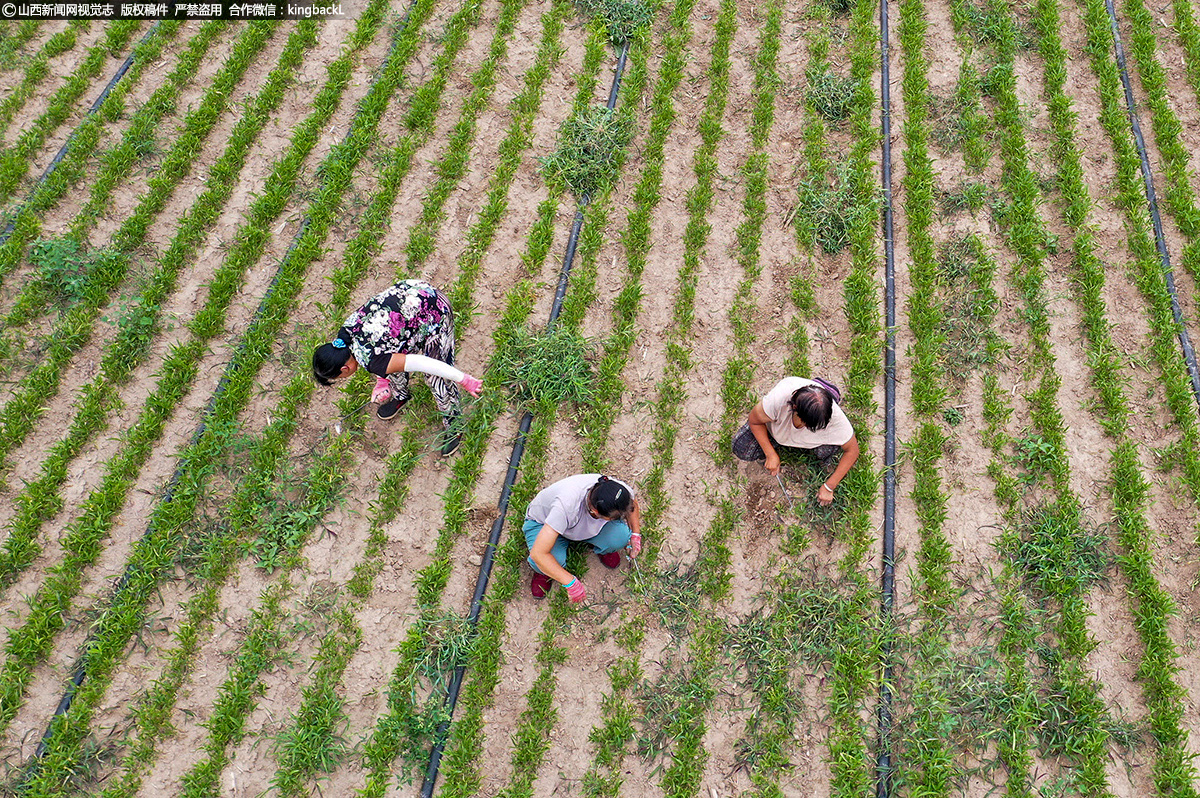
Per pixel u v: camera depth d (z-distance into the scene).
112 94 7.71
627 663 5.38
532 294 6.82
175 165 7.34
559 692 5.31
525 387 6.35
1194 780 4.93
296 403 6.22
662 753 5.14
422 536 5.83
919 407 6.25
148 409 6.14
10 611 5.39
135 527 5.73
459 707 5.25
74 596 5.46
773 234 7.18
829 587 5.59
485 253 7.04
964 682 5.23
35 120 7.56
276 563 5.62
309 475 5.95
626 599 5.60
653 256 7.05
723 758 5.12
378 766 5.02
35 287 6.60
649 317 6.75
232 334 6.58
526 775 5.03
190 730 5.10
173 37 8.28
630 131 7.60
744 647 5.43
